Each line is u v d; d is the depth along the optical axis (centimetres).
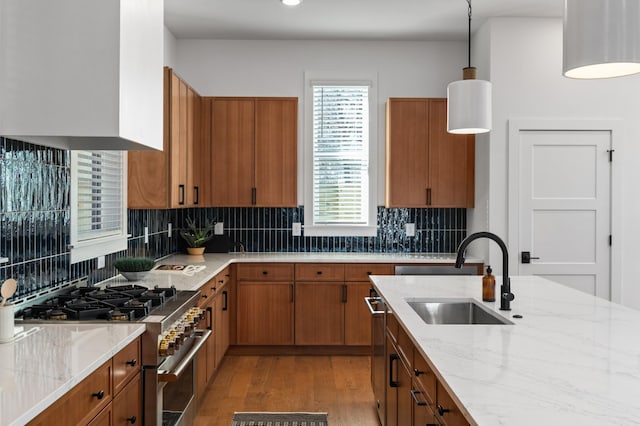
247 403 362
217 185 491
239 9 430
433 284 318
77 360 169
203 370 342
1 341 189
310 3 416
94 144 270
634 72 165
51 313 229
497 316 232
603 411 122
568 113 451
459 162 491
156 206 385
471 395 133
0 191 220
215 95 516
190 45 514
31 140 237
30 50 210
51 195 267
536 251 455
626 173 454
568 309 242
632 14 151
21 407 129
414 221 521
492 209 453
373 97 517
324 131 516
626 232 455
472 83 266
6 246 225
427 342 185
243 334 469
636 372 151
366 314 470
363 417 338
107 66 211
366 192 517
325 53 517
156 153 385
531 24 450
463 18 451
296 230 520
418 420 201
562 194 455
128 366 207
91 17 210
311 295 470
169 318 237
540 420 117
